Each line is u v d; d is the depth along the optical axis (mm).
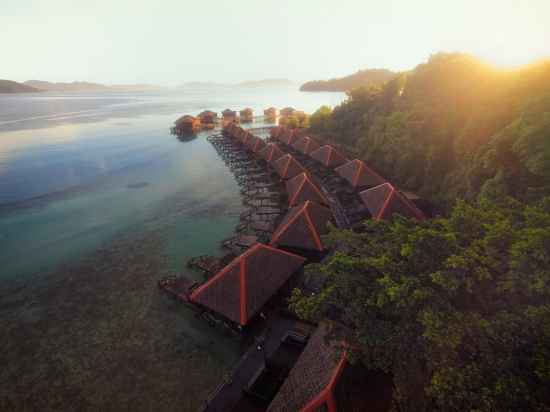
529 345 6895
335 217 28188
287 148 55750
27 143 65250
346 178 33219
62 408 13469
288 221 23031
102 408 13430
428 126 31547
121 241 27125
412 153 32219
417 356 8227
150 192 38438
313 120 65188
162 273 22578
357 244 12984
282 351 14906
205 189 39156
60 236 28062
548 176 14812
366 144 43000
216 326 17312
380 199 24891
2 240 27422
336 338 9773
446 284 8023
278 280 17703
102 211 33219
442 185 27844
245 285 16344
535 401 6094
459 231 10570
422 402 7984
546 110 16094
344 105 60875
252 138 55438
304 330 15797
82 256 24922
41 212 33000
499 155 18641
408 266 9641
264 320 16984
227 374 14633
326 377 10531
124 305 19422
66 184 41312
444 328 7340
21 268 23438
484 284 8711
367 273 10398
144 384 14422
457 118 28562
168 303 19516
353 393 9977
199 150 59812
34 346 16562
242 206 33844
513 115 21094
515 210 11445
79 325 17922
